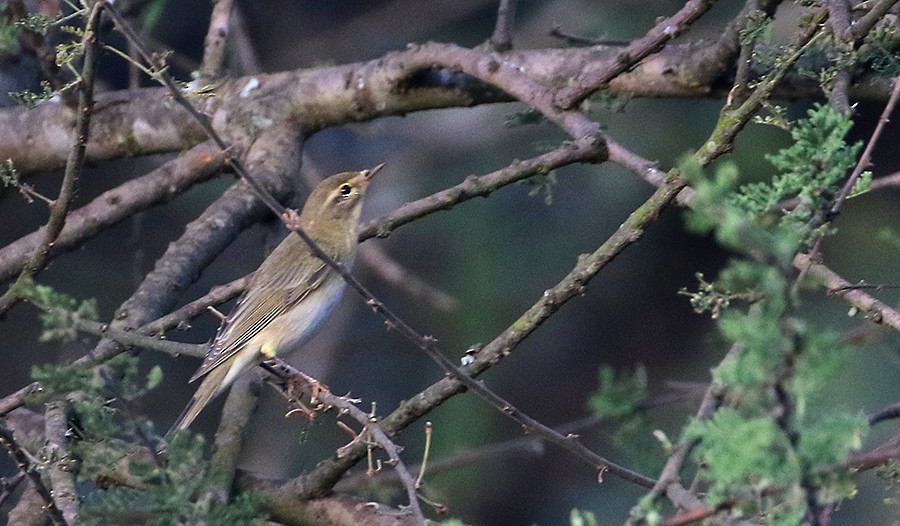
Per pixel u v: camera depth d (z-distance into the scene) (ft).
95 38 23.73
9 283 35.12
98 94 38.27
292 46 58.85
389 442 23.59
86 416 22.36
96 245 52.21
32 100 24.85
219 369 31.76
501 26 37.32
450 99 36.94
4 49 31.65
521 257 53.31
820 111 19.39
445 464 38.70
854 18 28.76
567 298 24.80
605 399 29.63
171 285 30.94
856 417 16.11
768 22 26.61
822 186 19.39
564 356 59.16
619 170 52.90
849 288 24.31
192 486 21.70
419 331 56.54
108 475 26.16
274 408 53.16
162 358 52.65
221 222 32.86
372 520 27.43
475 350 25.59
